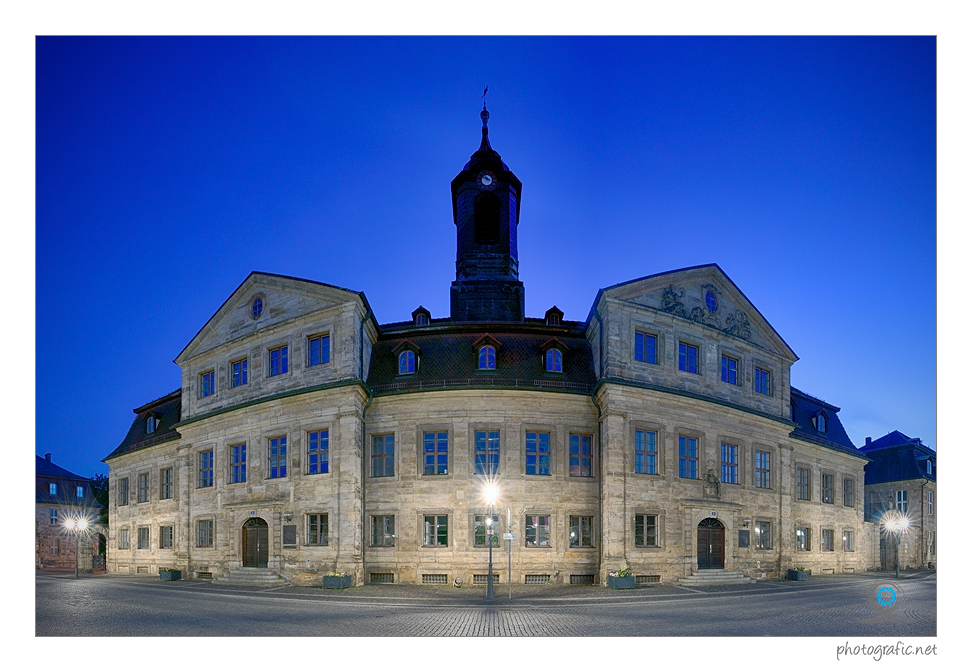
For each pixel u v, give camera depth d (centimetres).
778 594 3269
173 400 5162
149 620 2316
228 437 4206
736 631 2081
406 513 3703
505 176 4912
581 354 4050
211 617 2392
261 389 4106
